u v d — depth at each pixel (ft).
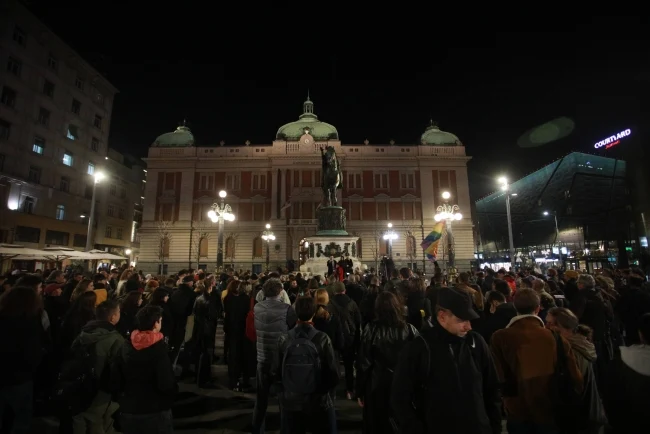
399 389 10.59
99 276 32.78
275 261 181.16
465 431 10.04
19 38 128.06
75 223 146.30
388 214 190.19
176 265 183.52
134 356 13.16
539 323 13.39
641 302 22.86
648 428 10.52
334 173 89.04
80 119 154.20
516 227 256.73
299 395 14.55
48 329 20.62
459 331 11.14
